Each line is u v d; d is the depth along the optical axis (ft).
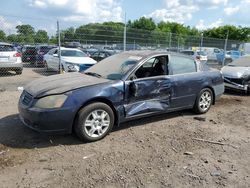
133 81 17.48
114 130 18.17
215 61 68.74
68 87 15.79
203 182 12.21
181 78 20.29
